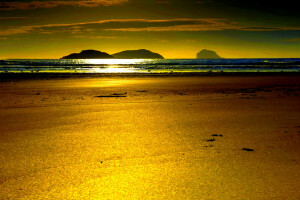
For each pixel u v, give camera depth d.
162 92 17.52
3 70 40.62
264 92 17.59
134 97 15.20
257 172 4.99
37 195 4.16
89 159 5.64
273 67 53.66
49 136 7.31
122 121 9.16
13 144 6.59
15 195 4.16
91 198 4.07
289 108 11.71
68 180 4.66
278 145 6.58
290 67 54.03
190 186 4.45
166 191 4.28
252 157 5.76
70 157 5.74
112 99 14.41
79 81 24.84
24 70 41.00
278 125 8.61
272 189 4.34
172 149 6.27
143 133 7.65
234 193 4.21
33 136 7.30
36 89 18.92
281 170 5.07
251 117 9.84
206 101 13.76
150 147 6.42
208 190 4.31
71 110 11.16
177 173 4.95
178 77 29.34
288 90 18.72
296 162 5.48
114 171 5.04
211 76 30.58
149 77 29.25
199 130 7.98
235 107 11.96
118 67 53.84
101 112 10.75
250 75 31.91
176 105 12.48
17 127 8.30
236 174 4.90
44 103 13.02
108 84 22.44
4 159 5.61
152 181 4.63
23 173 4.94
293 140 6.98
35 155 5.85
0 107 11.87
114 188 4.38
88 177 4.78
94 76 30.17
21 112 10.73
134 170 5.09
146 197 4.10
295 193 4.22
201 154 5.95
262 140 6.98
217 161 5.54
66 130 7.96
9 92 17.27
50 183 4.55
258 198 4.07
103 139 7.06
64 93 16.91
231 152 6.07
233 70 43.31
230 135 7.45
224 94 16.59
